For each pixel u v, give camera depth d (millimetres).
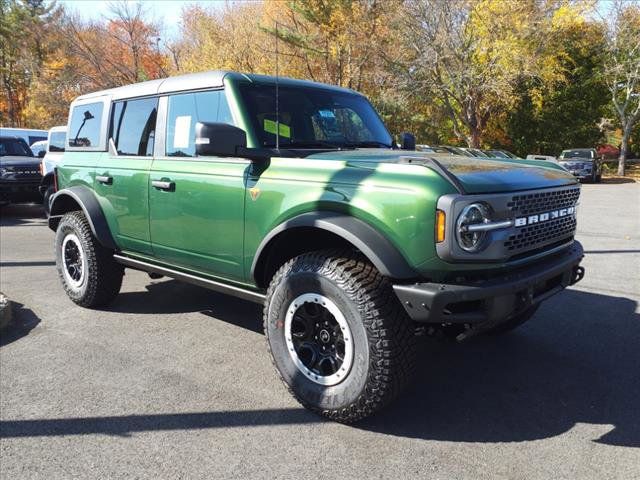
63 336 4594
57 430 3096
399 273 2846
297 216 3207
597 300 5668
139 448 2920
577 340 4527
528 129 38000
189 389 3609
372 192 2965
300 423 3180
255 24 28234
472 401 3455
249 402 3438
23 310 5289
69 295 5422
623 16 32406
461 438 3021
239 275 3742
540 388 3643
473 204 2783
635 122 36781
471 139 31047
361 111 4621
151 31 38000
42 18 42250
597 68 35562
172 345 4395
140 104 4609
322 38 27219
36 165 12562
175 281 6461
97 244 5059
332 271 3045
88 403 3410
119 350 4285
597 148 41062
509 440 3000
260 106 3834
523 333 4695
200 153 3229
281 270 3350
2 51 44500
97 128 5113
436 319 2783
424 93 29062
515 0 27141
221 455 2852
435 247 2771
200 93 4031
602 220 12531
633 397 3512
